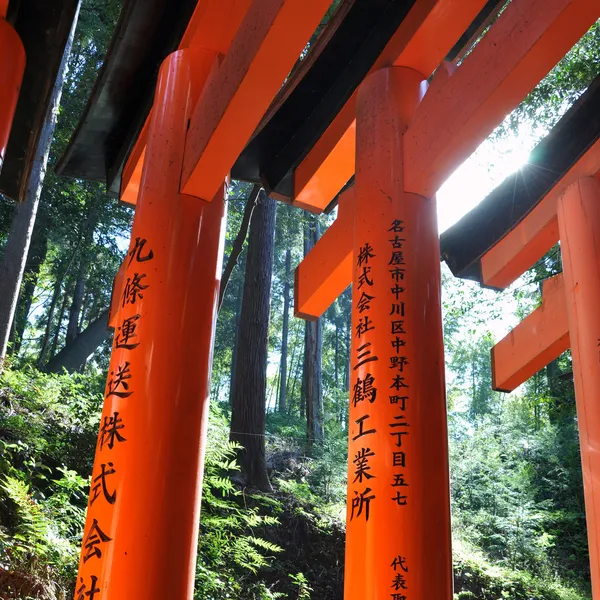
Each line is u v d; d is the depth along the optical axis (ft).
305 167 15.66
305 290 15.97
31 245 47.55
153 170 11.01
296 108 15.39
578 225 13.20
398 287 10.25
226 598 22.36
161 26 12.64
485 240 17.94
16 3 11.35
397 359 9.87
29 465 20.38
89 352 49.52
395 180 10.94
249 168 16.72
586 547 43.27
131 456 9.19
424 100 10.83
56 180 46.09
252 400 35.32
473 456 49.52
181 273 10.25
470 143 10.04
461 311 39.37
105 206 50.42
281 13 8.57
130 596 8.57
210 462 25.93
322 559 30.48
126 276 10.39
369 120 11.68
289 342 97.09
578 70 31.45
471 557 37.55
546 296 16.98
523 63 9.02
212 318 10.36
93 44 46.62
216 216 10.98
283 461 41.09
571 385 39.50
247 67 9.16
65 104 44.70
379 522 9.13
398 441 9.47
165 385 9.55
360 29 13.62
